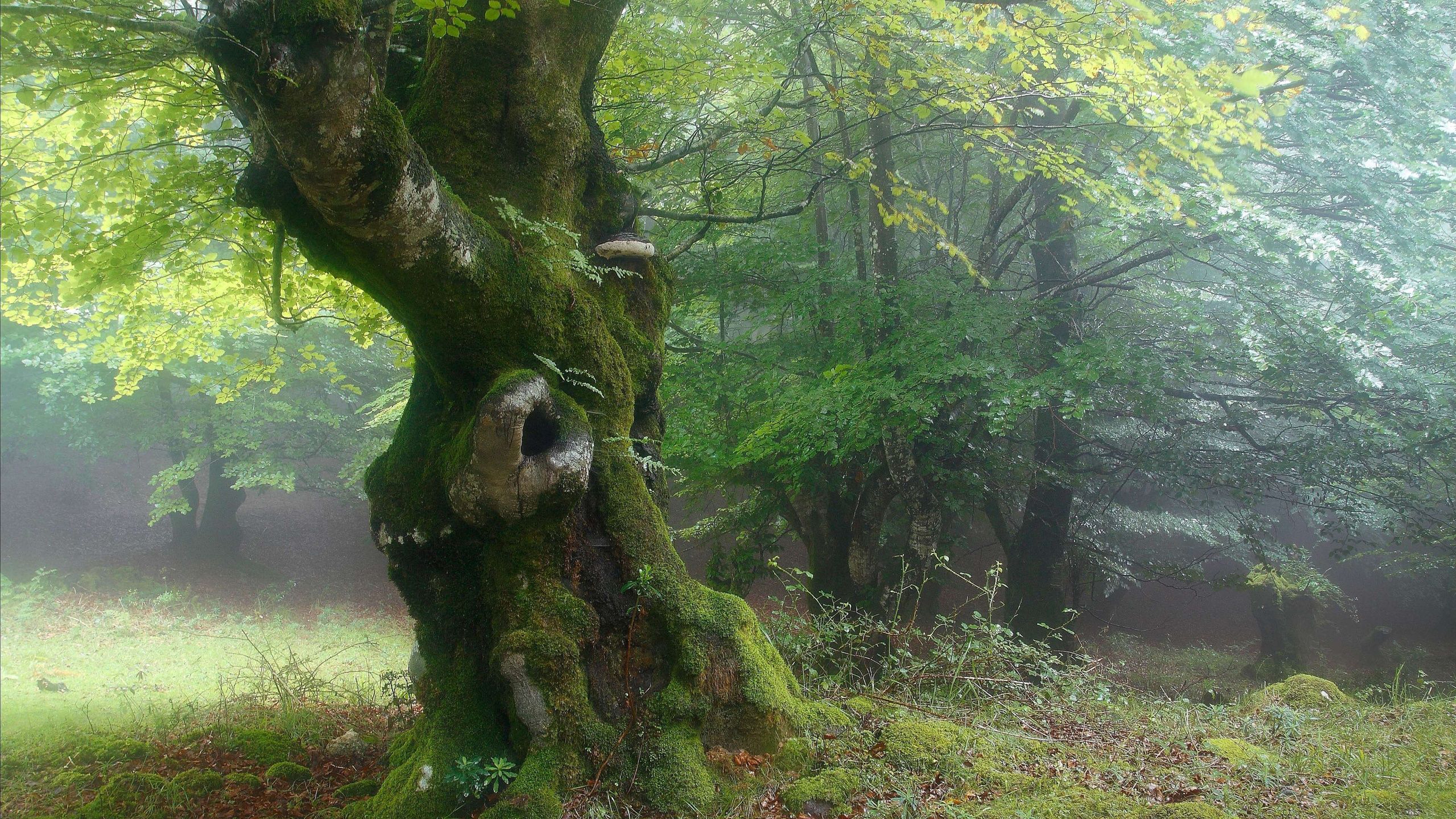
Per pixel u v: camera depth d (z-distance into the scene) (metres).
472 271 4.29
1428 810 4.48
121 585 18.83
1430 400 10.05
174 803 4.75
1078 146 11.05
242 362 9.09
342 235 4.00
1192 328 11.04
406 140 3.69
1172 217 9.25
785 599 14.22
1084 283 11.32
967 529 18.19
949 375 9.66
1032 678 7.70
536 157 5.09
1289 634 14.10
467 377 4.74
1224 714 6.75
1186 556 20.12
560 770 4.27
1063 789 4.68
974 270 9.70
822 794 4.41
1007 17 7.36
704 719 4.61
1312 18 9.38
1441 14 9.73
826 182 10.98
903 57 9.12
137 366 8.86
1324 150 9.97
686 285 11.80
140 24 4.14
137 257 6.99
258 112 3.59
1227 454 12.05
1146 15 6.78
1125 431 14.06
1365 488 11.69
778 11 10.68
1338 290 10.36
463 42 4.98
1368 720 6.61
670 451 11.30
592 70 5.65
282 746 5.84
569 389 4.81
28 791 5.14
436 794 4.30
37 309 7.88
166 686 8.93
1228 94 7.21
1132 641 16.83
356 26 3.31
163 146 6.23
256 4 3.21
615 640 4.72
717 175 8.23
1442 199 9.95
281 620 17.08
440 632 4.80
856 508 11.84
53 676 9.49
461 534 4.70
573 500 4.48
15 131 5.89
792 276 12.05
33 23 4.55
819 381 11.00
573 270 5.04
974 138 9.34
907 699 6.32
